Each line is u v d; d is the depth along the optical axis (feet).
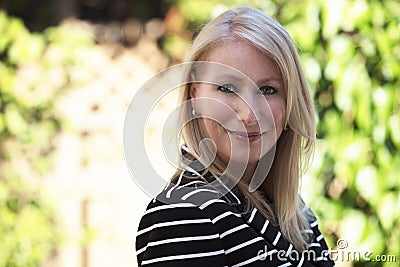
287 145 10.96
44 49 25.16
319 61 20.30
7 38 24.41
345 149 20.22
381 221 20.27
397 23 20.36
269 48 9.98
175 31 30.91
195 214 9.43
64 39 25.13
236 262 9.56
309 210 11.92
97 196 25.62
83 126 25.41
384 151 20.29
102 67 25.53
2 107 24.47
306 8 20.21
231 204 9.86
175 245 9.34
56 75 25.07
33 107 24.79
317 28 20.26
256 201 10.36
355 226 20.44
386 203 20.31
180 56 27.48
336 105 20.25
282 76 10.16
